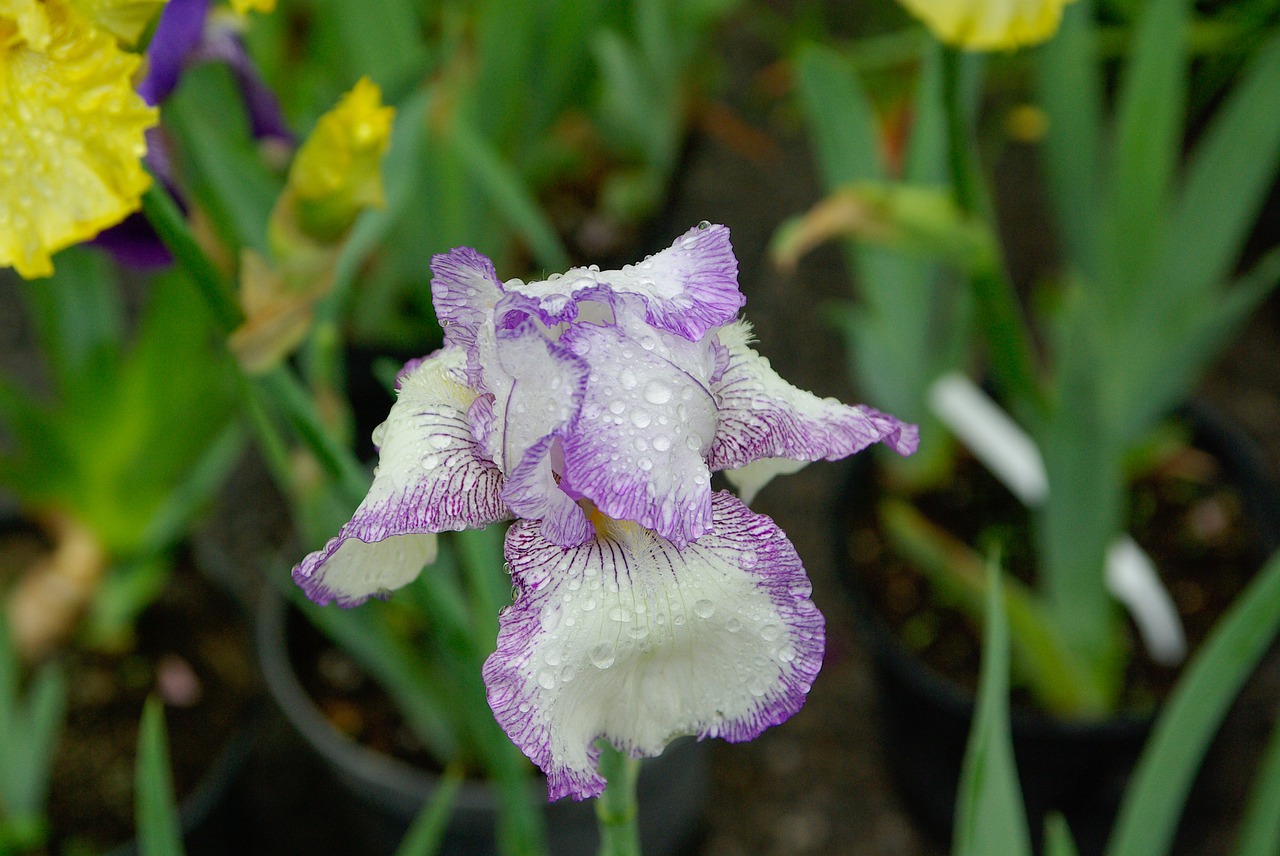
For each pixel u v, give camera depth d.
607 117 1.26
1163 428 1.06
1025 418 0.85
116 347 0.91
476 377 0.46
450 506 0.46
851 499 1.05
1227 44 1.20
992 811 0.58
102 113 0.52
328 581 0.46
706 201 1.46
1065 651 0.87
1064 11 0.88
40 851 0.86
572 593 0.45
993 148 1.38
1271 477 1.14
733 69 1.58
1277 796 0.62
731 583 0.46
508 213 0.98
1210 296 0.98
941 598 0.99
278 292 0.58
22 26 0.51
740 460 0.47
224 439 0.98
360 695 0.93
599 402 0.45
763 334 1.35
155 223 0.55
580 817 0.84
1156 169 0.89
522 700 0.44
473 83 0.98
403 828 0.87
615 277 0.46
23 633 0.96
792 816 1.03
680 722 0.45
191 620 0.99
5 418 0.89
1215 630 0.95
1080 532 0.84
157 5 0.53
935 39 0.68
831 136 0.96
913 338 0.98
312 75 1.08
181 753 0.91
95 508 0.96
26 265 0.51
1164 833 0.63
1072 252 0.96
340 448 0.59
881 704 1.00
